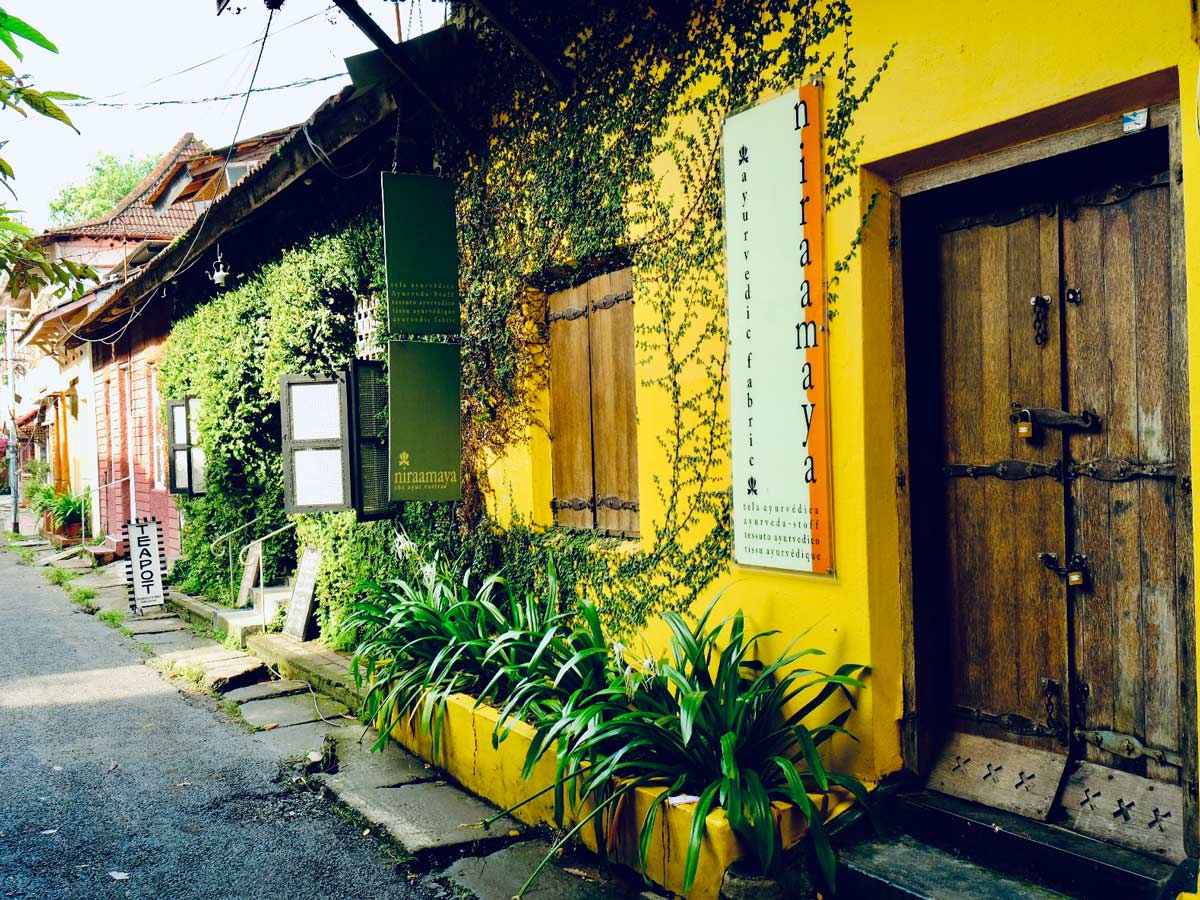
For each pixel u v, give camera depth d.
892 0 3.34
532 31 5.28
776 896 3.09
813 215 3.65
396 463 5.73
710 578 4.23
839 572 3.60
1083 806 3.07
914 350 3.62
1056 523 3.21
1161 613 2.93
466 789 4.69
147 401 15.45
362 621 5.70
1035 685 3.29
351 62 5.77
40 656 8.49
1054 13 2.85
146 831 4.35
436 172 6.38
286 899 3.65
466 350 6.12
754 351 3.91
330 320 8.05
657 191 4.48
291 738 5.75
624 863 3.70
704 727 3.42
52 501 22.20
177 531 13.77
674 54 4.33
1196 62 2.53
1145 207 2.96
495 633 5.20
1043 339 3.24
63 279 2.64
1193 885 2.58
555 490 5.68
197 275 11.91
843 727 3.59
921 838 3.32
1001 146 3.21
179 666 7.55
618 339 5.04
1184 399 2.75
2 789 4.94
